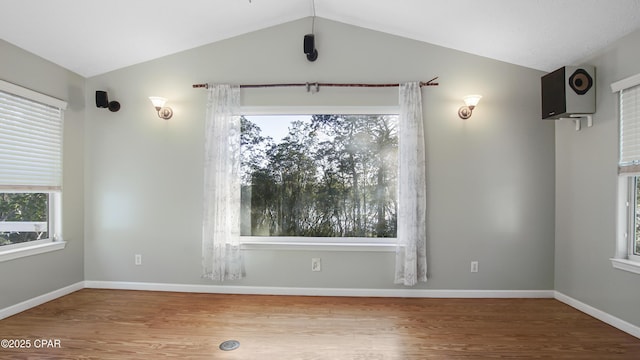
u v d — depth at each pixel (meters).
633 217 2.42
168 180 3.24
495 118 3.09
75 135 3.22
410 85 3.05
